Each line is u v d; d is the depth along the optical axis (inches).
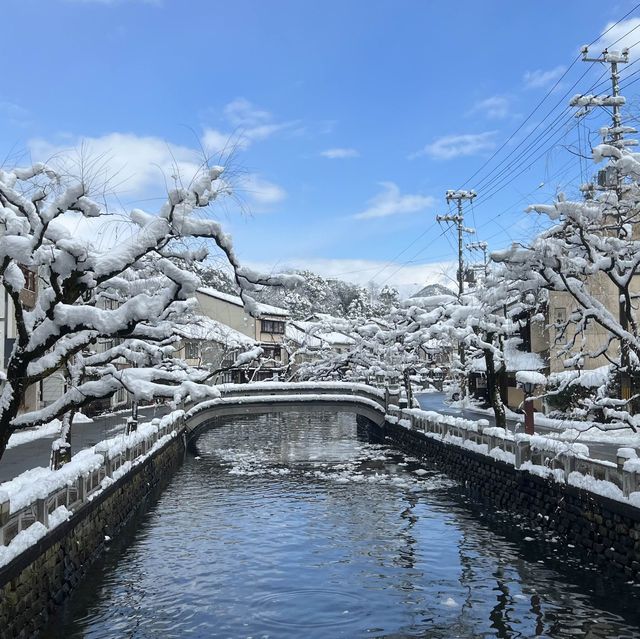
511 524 804.0
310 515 892.6
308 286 4094.5
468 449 1058.7
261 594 576.1
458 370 1534.2
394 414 1696.6
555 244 660.1
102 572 634.2
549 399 1456.7
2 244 399.5
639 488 560.4
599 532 626.5
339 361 2194.9
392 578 614.9
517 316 1459.2
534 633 481.7
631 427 674.2
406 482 1133.7
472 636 481.7
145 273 652.7
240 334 2459.4
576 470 692.1
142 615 527.5
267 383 1978.3
